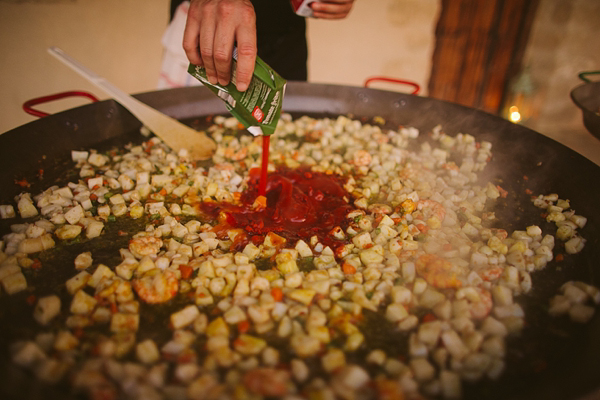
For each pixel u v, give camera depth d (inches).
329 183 23.9
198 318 15.0
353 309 15.7
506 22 51.9
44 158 22.4
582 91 26.4
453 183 23.8
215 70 17.3
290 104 31.1
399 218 20.7
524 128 25.6
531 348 14.4
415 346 14.2
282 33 35.3
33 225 18.2
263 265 17.9
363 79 56.1
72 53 47.3
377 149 27.5
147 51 50.2
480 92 56.6
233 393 12.2
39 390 10.9
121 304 15.4
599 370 11.8
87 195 21.0
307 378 13.2
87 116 24.7
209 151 26.1
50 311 14.6
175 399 12.0
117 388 12.4
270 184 23.4
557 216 20.3
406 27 52.9
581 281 17.1
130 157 24.5
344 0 28.5
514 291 16.7
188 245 18.8
